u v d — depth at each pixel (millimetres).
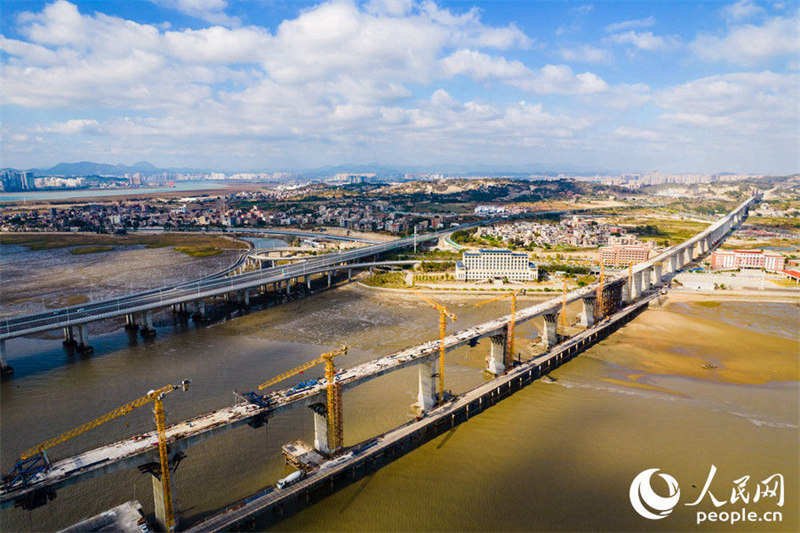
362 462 144375
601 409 180625
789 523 121125
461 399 180375
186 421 133500
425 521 123375
